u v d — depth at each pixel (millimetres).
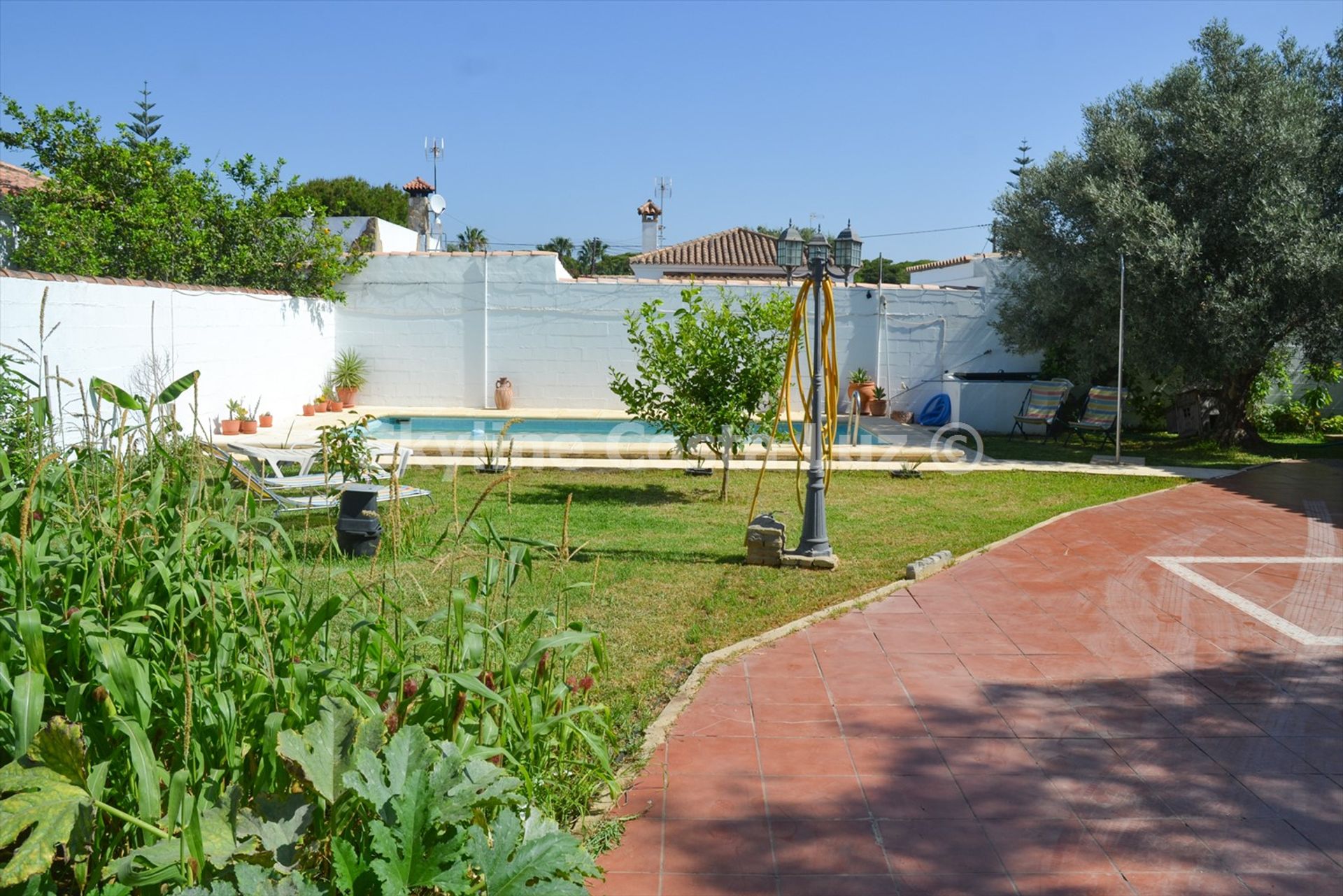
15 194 13352
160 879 2260
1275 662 5312
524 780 3246
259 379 14836
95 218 13547
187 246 14719
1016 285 16656
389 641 3254
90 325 10367
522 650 5090
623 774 4082
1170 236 13547
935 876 3355
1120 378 13234
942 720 4676
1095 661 5438
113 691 2514
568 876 2736
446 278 17781
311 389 16969
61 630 2785
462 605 3482
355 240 18688
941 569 7418
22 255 12812
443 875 2279
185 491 3906
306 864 2541
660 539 8391
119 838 2502
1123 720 4660
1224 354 13648
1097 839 3596
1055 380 16891
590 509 9633
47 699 2803
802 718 4703
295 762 2541
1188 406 16438
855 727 4590
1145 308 14148
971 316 17594
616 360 17844
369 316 17906
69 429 9242
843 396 18031
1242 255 13930
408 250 20922
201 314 12898
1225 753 4305
